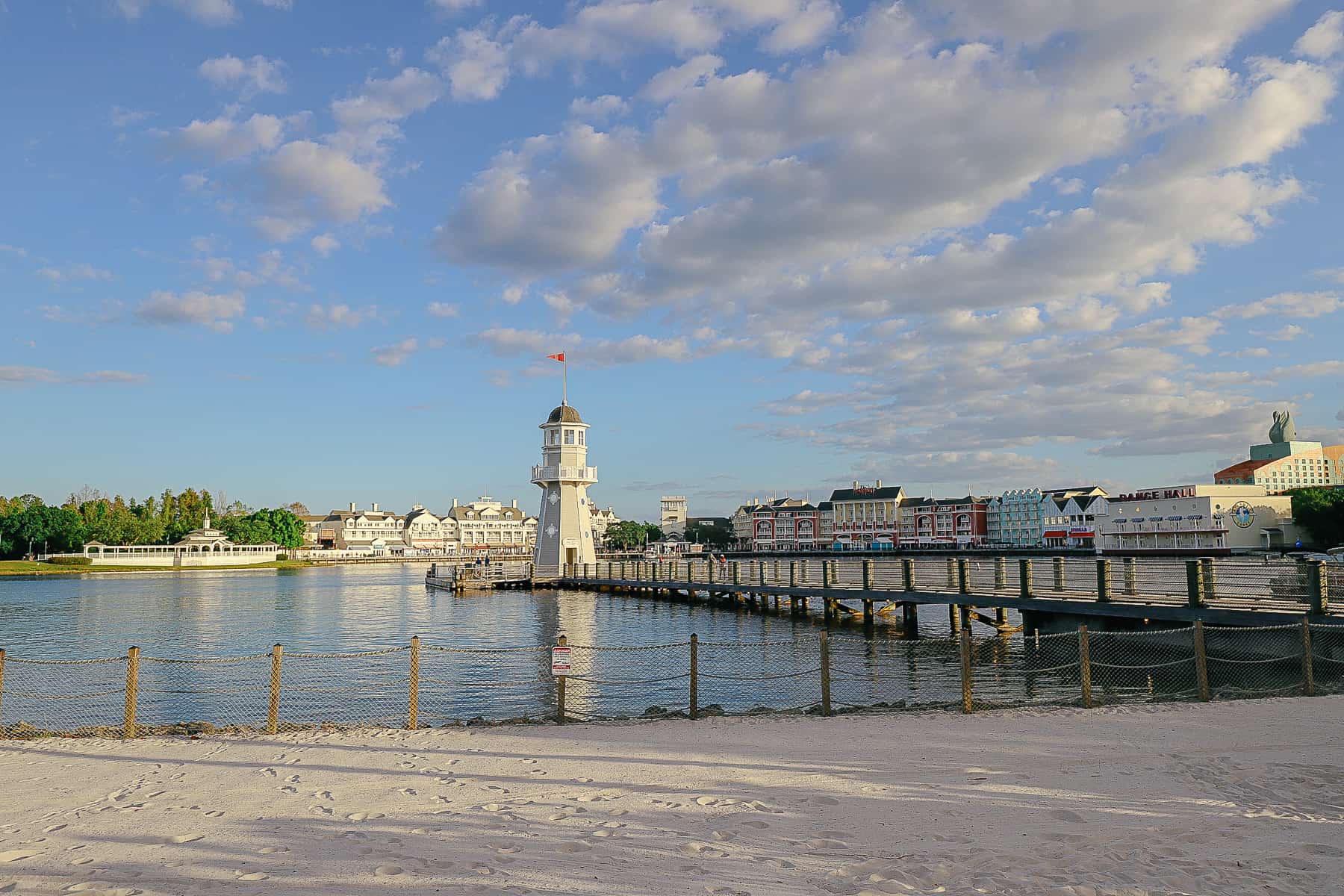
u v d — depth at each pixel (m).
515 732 16.22
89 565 127.50
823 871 8.43
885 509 181.25
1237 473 133.88
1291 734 15.01
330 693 26.98
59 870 8.55
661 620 52.00
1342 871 8.38
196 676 30.34
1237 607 25.89
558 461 82.06
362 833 9.82
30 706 24.91
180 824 10.25
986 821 10.22
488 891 7.89
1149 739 14.83
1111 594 30.25
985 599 35.34
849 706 19.91
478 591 76.19
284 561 157.38
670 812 10.68
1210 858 8.77
